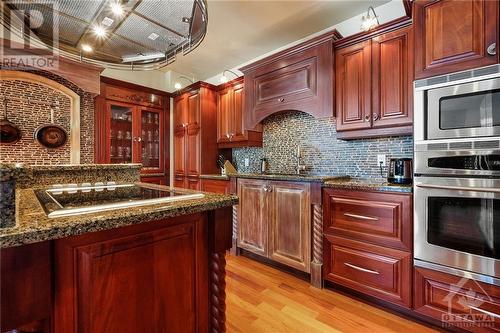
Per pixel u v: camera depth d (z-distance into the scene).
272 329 1.59
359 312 1.77
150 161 4.13
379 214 1.78
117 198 1.25
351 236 1.92
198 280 1.11
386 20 2.34
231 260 2.69
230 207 1.19
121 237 0.86
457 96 1.48
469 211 1.44
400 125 1.93
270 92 2.72
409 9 1.80
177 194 1.29
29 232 0.60
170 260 1.00
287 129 3.07
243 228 2.74
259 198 2.58
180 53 1.64
